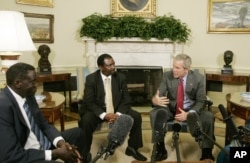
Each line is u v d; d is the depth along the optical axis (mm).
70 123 3729
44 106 2197
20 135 1600
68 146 1728
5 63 2164
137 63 4602
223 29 4535
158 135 1365
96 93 2746
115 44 4512
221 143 3021
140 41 4496
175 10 4680
